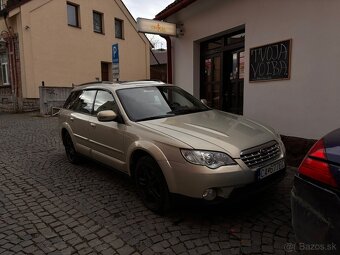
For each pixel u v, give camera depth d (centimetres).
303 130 577
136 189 429
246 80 697
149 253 296
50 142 841
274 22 614
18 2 1622
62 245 317
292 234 319
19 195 457
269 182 355
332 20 513
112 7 2062
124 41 2169
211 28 787
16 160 657
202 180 320
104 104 493
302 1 556
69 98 639
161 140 358
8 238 335
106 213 386
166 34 856
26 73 1602
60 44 1741
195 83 884
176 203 347
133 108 445
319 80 542
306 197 205
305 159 215
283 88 608
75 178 527
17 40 1631
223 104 827
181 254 292
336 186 189
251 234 323
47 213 393
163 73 2839
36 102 1627
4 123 1264
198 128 376
